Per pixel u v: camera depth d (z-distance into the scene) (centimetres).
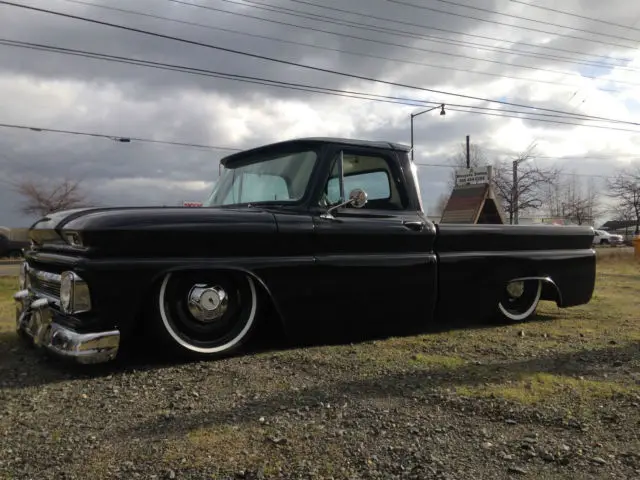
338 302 406
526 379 325
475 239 483
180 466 214
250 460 219
